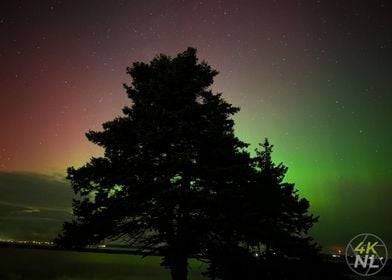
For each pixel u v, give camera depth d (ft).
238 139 50.31
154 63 55.52
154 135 45.65
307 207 66.33
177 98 49.16
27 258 260.21
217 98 51.75
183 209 46.37
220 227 44.52
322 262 56.08
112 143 48.85
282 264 51.19
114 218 46.60
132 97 54.13
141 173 46.57
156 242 47.62
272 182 55.83
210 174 45.09
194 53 54.80
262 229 47.39
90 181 48.55
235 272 46.83
